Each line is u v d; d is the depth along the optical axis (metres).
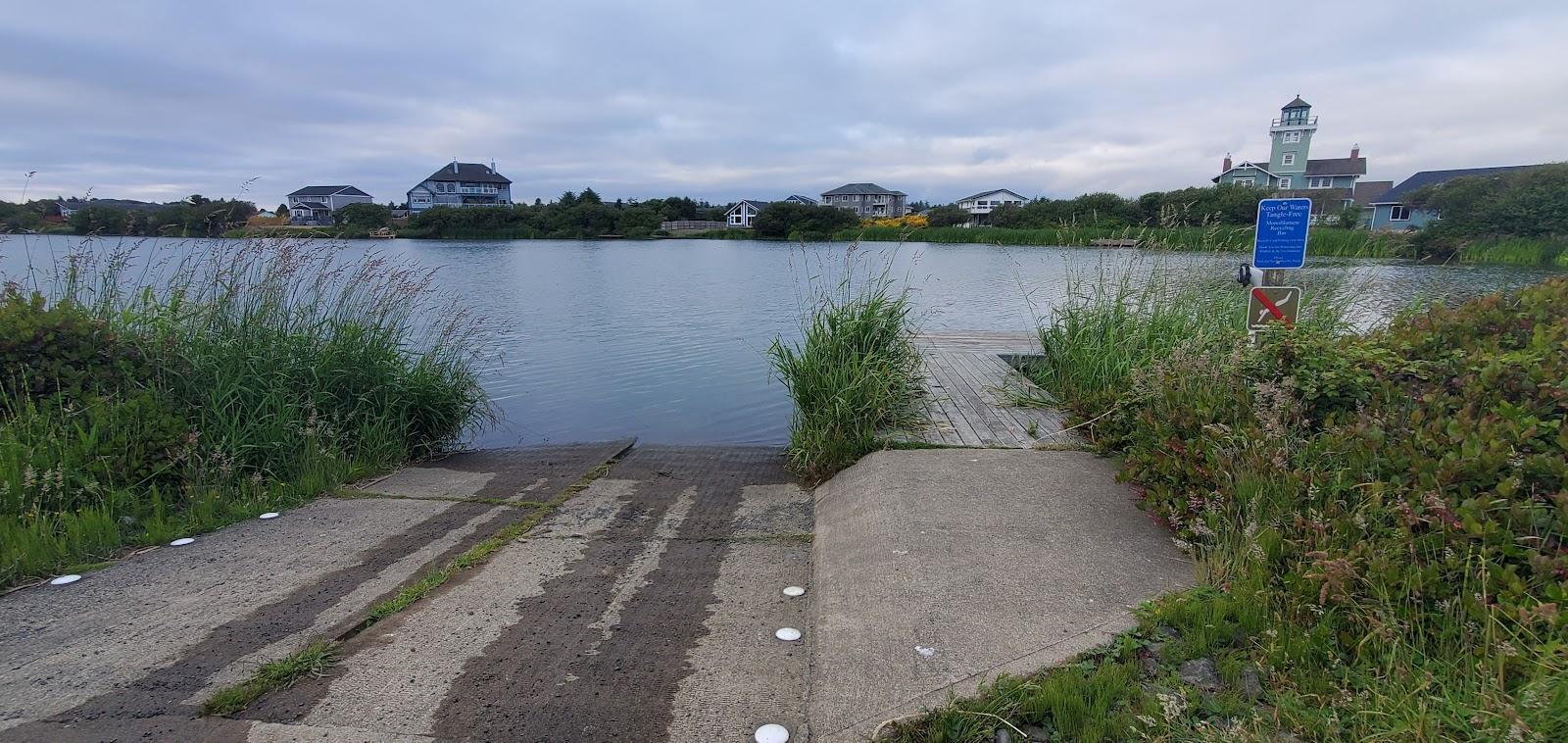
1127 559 3.30
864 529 3.88
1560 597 2.19
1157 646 2.55
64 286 5.49
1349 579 2.51
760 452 6.50
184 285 5.60
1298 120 60.03
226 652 2.91
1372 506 2.74
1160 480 3.81
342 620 3.18
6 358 4.56
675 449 6.63
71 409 4.54
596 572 3.78
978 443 5.25
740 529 4.47
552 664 2.83
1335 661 2.32
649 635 3.08
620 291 19.73
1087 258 8.35
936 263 26.06
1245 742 2.06
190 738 2.35
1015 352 8.79
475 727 2.42
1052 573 3.17
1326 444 3.23
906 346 6.40
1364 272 7.60
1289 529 2.94
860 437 5.36
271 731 2.39
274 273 5.90
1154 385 4.60
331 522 4.49
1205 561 3.10
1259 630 2.55
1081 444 5.18
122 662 2.83
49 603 3.34
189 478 4.66
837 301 7.15
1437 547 2.57
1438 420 3.09
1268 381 3.93
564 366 10.71
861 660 2.64
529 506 4.88
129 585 3.54
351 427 5.86
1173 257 7.61
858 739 2.25
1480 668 2.12
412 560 3.91
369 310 6.42
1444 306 5.02
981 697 2.33
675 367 10.63
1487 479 2.73
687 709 2.54
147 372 5.04
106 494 4.25
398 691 2.63
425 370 6.59
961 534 3.63
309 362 5.77
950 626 2.77
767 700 2.59
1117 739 2.14
